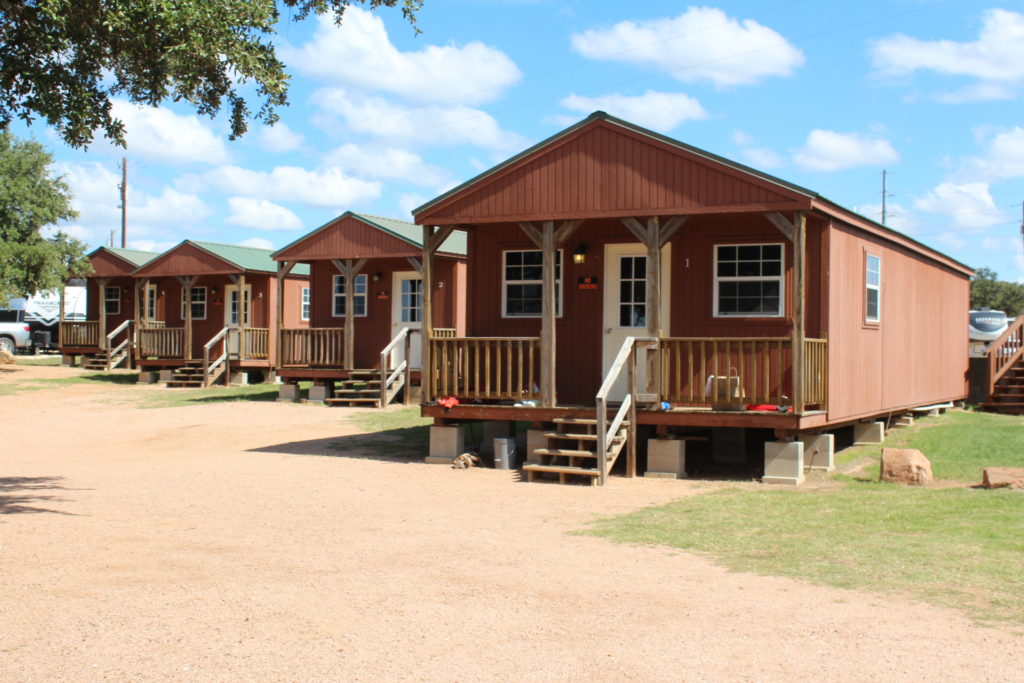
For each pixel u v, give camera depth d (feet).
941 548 27.63
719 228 44.96
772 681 17.63
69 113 38.06
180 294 104.47
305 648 19.51
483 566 26.48
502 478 43.16
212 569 26.02
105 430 64.49
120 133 39.91
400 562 26.96
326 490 39.68
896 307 54.44
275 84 38.22
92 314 114.52
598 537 30.32
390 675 18.01
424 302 48.08
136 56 39.09
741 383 41.55
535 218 44.88
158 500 37.11
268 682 17.63
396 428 60.90
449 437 47.70
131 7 35.06
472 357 49.98
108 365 107.14
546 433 43.57
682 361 45.16
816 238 43.50
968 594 23.06
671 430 45.19
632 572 25.79
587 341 48.47
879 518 32.30
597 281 48.32
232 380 93.91
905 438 54.03
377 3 39.52
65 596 23.13
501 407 45.73
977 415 67.31
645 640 20.04
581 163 43.93
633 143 42.88
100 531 30.91
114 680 17.69
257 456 50.78
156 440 59.41
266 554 27.91
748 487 40.01
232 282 98.99
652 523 32.42
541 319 48.60
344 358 77.77
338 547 28.91
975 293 245.65
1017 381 73.87
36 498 37.37
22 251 102.63
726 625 21.03
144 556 27.45
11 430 65.05
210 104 41.96
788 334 43.60
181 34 35.99
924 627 20.67
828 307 43.19
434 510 35.32
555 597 23.34
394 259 80.07
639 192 42.73
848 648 19.40
